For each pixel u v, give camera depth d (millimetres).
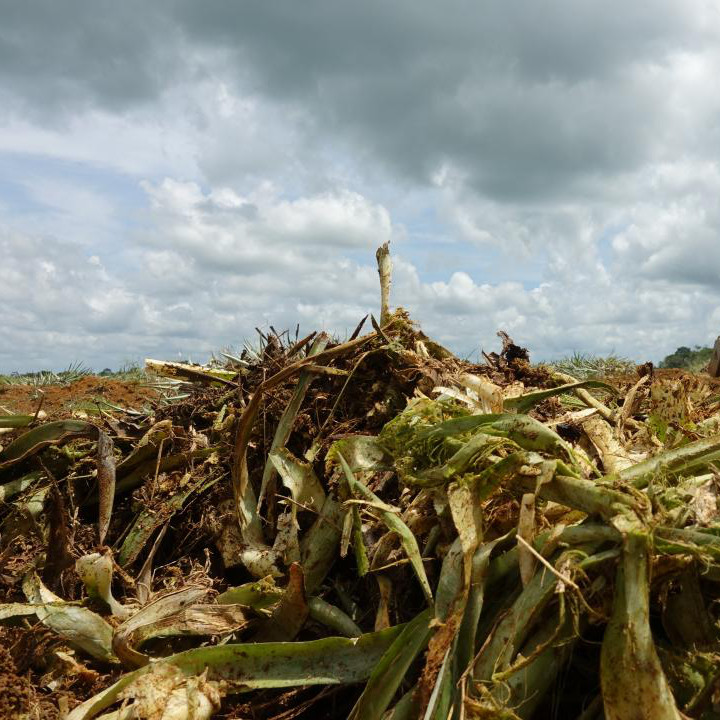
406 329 3307
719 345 8094
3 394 9547
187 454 3162
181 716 1944
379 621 2174
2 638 2422
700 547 1720
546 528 2039
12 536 3064
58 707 2217
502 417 2121
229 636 2367
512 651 1765
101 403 4730
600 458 2811
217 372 3906
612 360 9539
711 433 2682
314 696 2203
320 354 2857
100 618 2416
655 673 1583
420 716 1795
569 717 1925
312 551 2488
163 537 3029
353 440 2449
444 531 2135
